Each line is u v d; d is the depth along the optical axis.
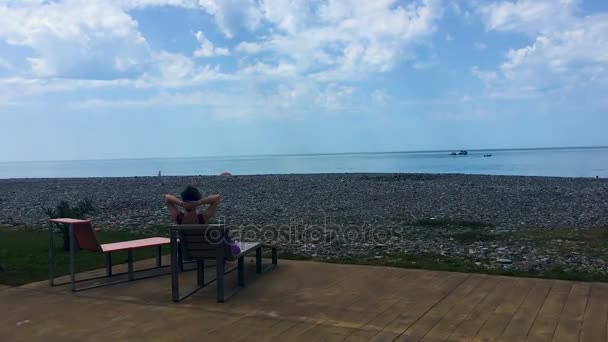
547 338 4.13
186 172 65.94
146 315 4.90
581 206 17.03
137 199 20.67
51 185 31.23
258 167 80.62
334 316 4.79
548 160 80.31
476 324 4.50
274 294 5.64
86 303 5.34
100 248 6.05
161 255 8.00
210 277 6.53
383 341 4.12
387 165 71.12
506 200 19.17
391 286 5.92
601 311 4.82
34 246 9.31
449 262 7.69
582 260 7.93
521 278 6.22
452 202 18.69
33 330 4.49
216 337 4.25
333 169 62.44
